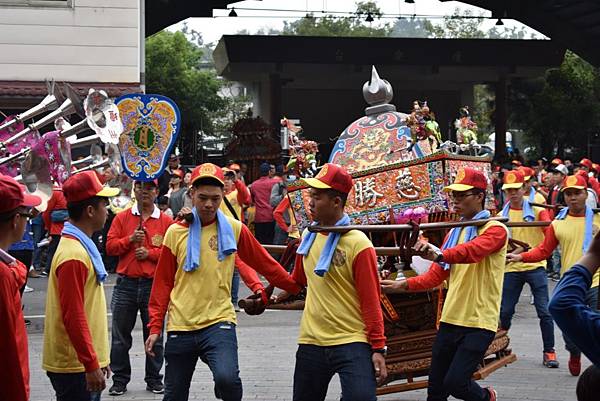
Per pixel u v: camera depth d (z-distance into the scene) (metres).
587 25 48.56
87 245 7.48
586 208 11.30
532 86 55.84
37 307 17.36
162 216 11.03
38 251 21.72
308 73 51.59
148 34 45.16
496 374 11.96
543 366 12.45
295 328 15.35
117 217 10.98
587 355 4.82
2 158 12.54
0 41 24.70
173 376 7.97
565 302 4.83
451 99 55.94
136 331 14.90
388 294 9.86
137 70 25.17
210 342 7.82
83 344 7.22
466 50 51.19
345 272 7.46
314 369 7.52
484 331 8.61
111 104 12.02
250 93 64.06
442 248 9.02
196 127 53.84
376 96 11.36
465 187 8.72
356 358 7.34
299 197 10.55
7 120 13.02
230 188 18.05
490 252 8.50
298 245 8.70
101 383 7.29
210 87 55.81
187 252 7.94
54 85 13.13
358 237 7.47
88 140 13.08
